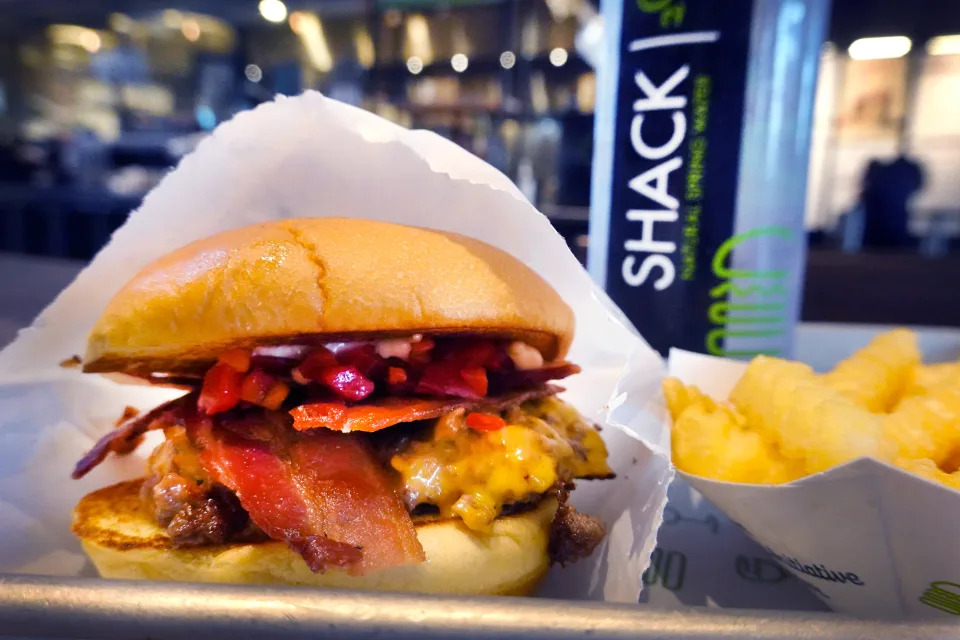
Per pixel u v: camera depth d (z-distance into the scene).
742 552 0.16
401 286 0.13
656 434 0.15
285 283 0.13
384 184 0.17
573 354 0.18
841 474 0.12
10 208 0.84
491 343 0.15
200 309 0.13
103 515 0.15
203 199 0.17
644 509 0.15
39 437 0.16
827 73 1.02
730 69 0.20
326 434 0.14
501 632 0.10
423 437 0.14
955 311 0.56
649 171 0.21
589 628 0.10
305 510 0.13
